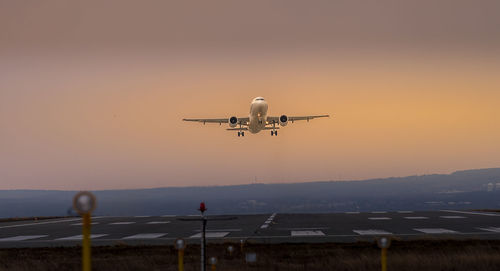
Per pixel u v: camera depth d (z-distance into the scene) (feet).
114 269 238.27
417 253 273.33
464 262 231.71
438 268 221.87
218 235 393.91
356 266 226.79
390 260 237.86
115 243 343.87
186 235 399.24
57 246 347.15
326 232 403.13
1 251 323.78
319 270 224.53
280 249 304.50
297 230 425.69
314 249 301.63
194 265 241.35
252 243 334.44
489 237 346.13
